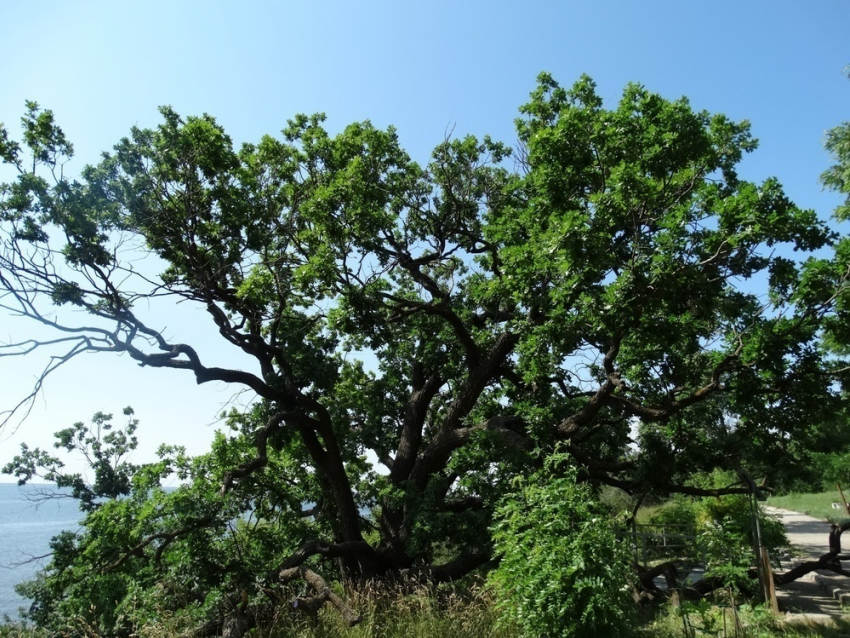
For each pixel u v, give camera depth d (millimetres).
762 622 8883
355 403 19609
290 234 15125
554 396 16438
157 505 13609
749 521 11562
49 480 23828
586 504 7160
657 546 14023
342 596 11008
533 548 7113
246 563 13000
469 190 17406
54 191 12711
